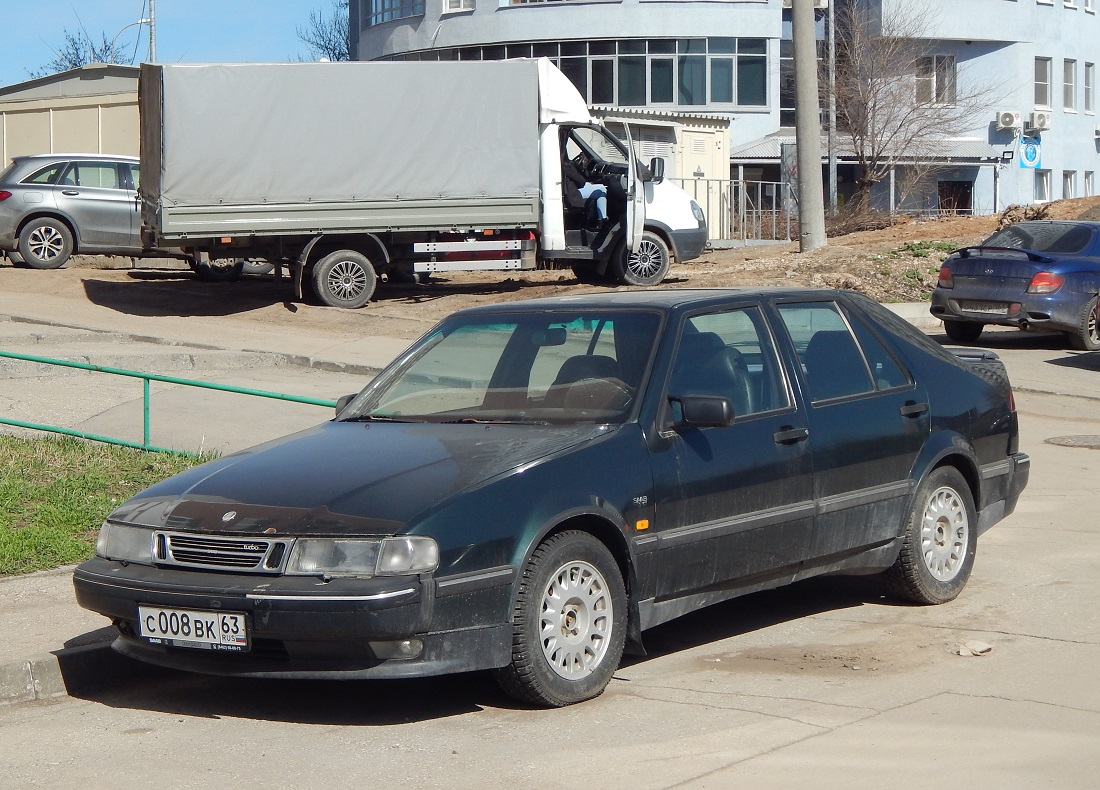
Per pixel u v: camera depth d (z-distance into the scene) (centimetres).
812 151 2458
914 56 4475
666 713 545
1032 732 508
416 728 536
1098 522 915
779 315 676
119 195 2244
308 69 1925
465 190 2014
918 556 703
